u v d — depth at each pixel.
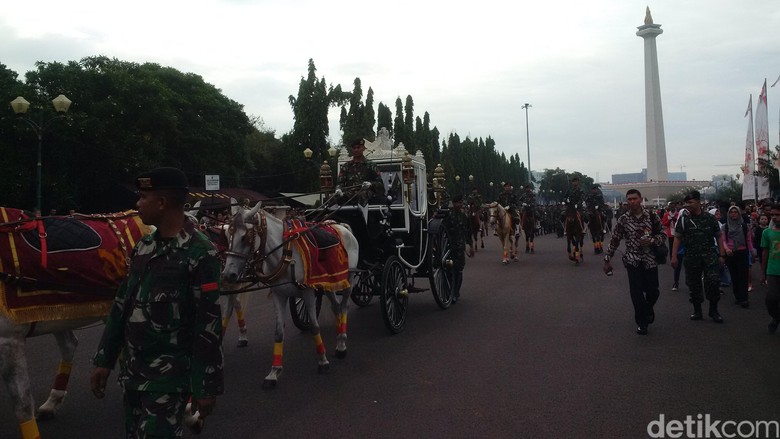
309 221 7.70
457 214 11.91
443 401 5.50
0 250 4.36
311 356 7.37
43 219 4.84
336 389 5.97
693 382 5.91
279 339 6.27
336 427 4.93
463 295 11.95
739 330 8.34
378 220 8.90
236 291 6.27
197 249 3.03
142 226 5.45
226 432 4.87
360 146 8.73
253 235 6.04
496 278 14.51
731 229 10.27
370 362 6.97
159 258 3.05
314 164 38.50
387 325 8.27
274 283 6.27
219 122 31.84
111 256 4.99
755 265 17.19
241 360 7.22
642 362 6.68
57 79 24.55
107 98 25.05
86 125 23.52
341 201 8.46
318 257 6.68
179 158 30.28
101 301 4.95
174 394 2.96
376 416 5.16
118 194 26.19
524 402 5.40
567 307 10.24
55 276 4.61
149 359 2.98
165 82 30.11
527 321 9.11
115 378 6.68
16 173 22.50
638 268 8.16
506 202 18.88
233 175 33.59
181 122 29.52
